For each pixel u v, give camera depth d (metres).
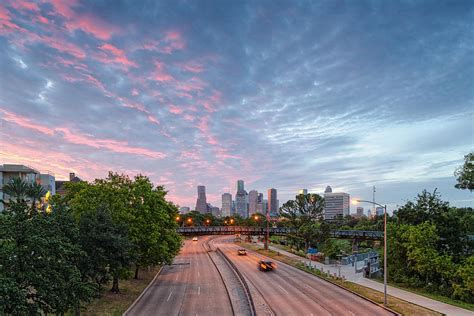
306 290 40.31
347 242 95.19
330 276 48.41
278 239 121.50
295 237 81.25
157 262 44.56
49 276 19.61
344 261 62.97
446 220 46.94
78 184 48.94
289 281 46.16
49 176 76.81
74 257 25.48
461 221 47.69
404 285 44.72
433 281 43.22
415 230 45.12
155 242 41.34
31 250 18.80
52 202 28.92
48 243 19.59
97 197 37.66
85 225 27.77
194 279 48.56
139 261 42.41
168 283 45.53
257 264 62.62
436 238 45.00
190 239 139.88
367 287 41.38
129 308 31.69
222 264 63.44
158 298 36.50
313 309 31.61
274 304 33.66
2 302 15.41
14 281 16.77
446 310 31.17
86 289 21.83
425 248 43.94
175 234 54.06
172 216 53.12
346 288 40.59
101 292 28.77
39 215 20.66
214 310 31.80
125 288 39.78
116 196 39.06
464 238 47.22
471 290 37.31
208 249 94.19
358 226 120.25
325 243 72.88
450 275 40.47
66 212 25.69
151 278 48.72
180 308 32.41
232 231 105.38
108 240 27.89
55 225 21.69
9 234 18.36
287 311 31.00
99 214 29.33
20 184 20.77
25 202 20.66
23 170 67.94
